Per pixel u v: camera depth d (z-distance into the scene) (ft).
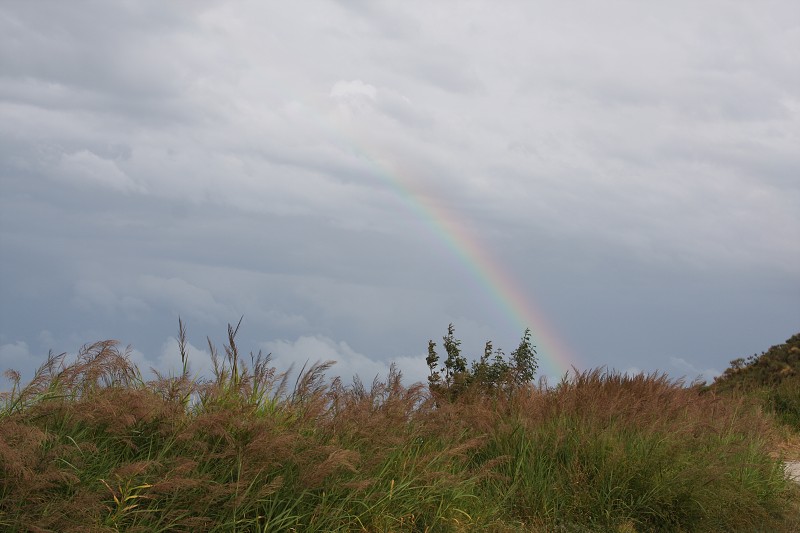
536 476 25.14
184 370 19.49
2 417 15.71
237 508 16.56
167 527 15.10
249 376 20.95
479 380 34.96
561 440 27.12
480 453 26.55
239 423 18.58
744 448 31.63
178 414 17.95
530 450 26.32
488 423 27.63
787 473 33.53
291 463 18.44
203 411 18.95
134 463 15.21
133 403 17.22
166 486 15.24
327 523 17.63
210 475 16.79
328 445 19.60
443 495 21.39
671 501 25.61
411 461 21.94
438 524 20.49
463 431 26.05
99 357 18.28
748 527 26.96
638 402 32.50
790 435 46.01
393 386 25.29
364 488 19.24
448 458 23.35
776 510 28.86
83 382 18.19
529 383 33.30
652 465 26.50
